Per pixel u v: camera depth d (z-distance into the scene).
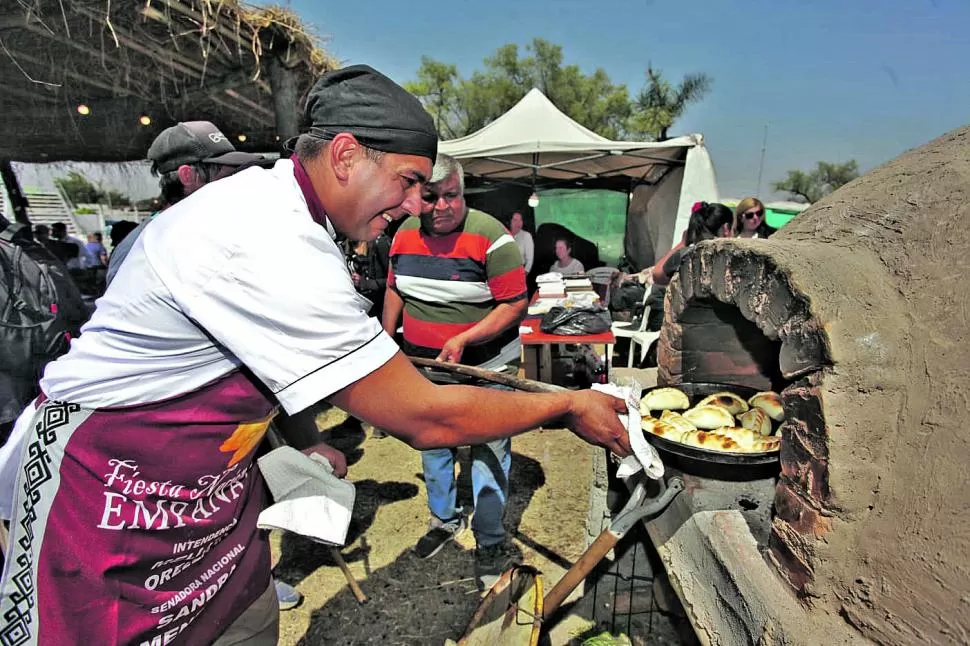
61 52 3.24
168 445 0.92
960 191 1.06
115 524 0.91
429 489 2.26
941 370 0.94
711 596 1.24
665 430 1.55
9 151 6.08
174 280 0.80
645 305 4.67
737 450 1.44
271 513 1.17
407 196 1.00
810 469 1.01
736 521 1.30
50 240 5.89
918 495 0.92
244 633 1.26
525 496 2.74
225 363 0.90
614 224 9.10
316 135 0.93
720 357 1.99
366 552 2.35
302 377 0.82
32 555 0.89
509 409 0.99
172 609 1.03
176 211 0.87
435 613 2.00
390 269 2.26
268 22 3.09
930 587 0.88
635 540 1.93
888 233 1.14
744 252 1.25
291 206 0.87
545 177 8.34
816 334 0.98
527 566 1.58
